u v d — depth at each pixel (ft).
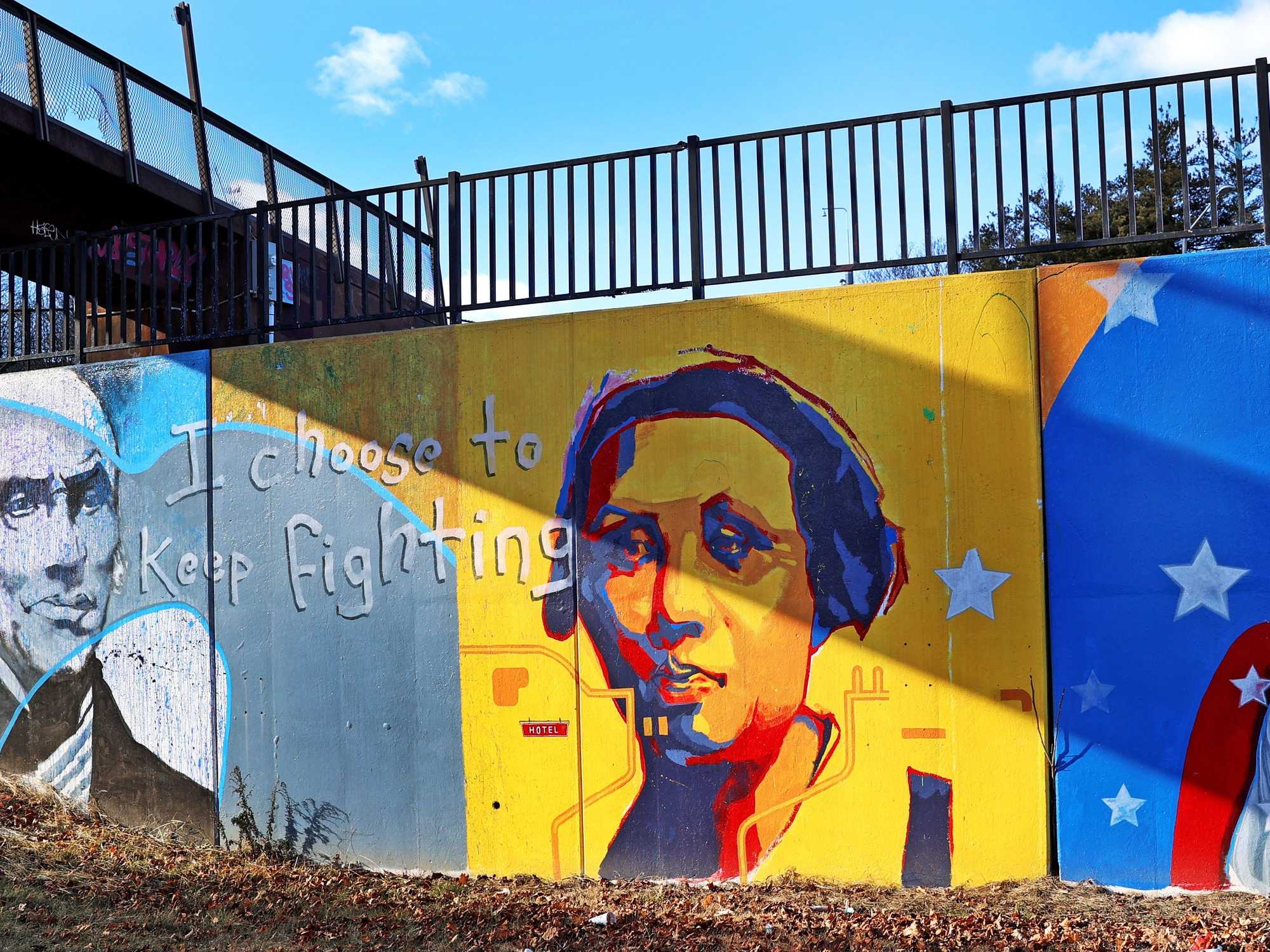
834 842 19.57
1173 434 18.44
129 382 25.05
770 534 20.24
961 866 18.94
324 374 23.39
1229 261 18.40
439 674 22.13
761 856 19.93
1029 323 19.17
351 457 23.08
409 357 22.76
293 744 23.12
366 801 22.48
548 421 21.68
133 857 22.54
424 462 22.50
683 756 20.45
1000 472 19.13
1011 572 18.98
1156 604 18.35
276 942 18.13
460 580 22.07
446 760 21.98
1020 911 17.40
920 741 19.22
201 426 24.36
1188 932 16.33
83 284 26.27
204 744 23.80
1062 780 18.58
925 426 19.54
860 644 19.61
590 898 19.79
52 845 22.67
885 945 16.67
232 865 22.45
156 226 25.55
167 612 24.36
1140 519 18.49
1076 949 16.07
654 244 21.52
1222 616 18.08
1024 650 18.84
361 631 22.75
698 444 20.75
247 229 24.71
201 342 34.76
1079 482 18.79
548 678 21.38
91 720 24.90
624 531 21.06
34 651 25.55
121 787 24.48
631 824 20.68
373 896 20.43
